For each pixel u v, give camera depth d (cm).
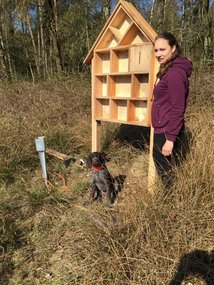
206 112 472
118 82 364
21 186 395
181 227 252
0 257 280
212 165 300
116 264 233
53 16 1112
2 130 488
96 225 268
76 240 280
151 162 325
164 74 264
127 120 350
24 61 1440
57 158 466
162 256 231
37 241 301
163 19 854
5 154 447
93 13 1210
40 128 534
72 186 392
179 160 304
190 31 789
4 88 856
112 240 241
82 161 442
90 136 509
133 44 325
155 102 280
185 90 257
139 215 262
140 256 236
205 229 258
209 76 577
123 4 323
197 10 901
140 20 314
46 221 323
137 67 327
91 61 392
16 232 312
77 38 1257
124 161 429
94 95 391
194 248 244
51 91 789
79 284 239
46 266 269
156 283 222
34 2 1091
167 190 288
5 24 1248
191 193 275
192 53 779
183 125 293
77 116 616
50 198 357
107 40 367
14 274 267
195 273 231
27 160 453
